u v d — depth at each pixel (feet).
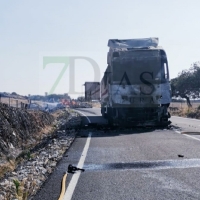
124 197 20.27
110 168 28.40
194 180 23.80
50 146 44.98
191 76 152.87
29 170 29.19
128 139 47.62
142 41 64.49
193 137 48.75
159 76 61.87
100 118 97.60
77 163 30.91
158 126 65.82
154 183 23.26
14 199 20.79
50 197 20.54
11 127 53.36
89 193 21.27
